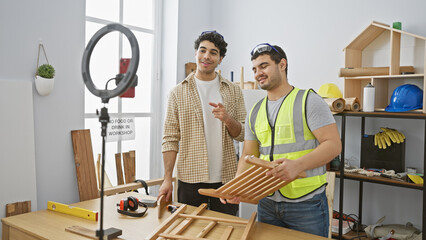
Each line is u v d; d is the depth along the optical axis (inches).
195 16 146.9
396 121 112.3
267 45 63.5
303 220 62.4
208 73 82.2
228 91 86.0
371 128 117.4
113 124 127.0
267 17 138.4
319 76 127.0
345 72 110.8
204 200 82.0
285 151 62.9
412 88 102.9
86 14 119.0
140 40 136.9
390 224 110.1
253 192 59.1
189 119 80.9
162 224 58.8
